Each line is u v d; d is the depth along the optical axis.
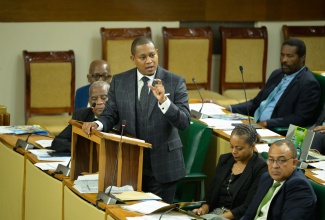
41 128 12.50
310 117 13.17
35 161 10.42
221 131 11.70
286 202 8.17
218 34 19.11
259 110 13.63
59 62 17.11
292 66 13.28
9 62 17.36
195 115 12.80
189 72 18.08
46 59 17.03
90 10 17.77
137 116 9.52
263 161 9.52
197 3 18.69
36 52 17.03
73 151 9.38
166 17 18.45
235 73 18.45
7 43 17.30
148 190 9.59
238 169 9.71
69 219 9.23
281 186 8.30
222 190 9.84
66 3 17.53
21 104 17.53
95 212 8.48
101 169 8.71
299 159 10.02
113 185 8.83
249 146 9.55
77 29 17.75
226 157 9.95
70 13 17.61
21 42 17.39
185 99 9.44
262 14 19.20
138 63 9.40
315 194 8.21
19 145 11.14
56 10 17.48
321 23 19.70
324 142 11.80
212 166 11.73
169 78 9.51
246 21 19.36
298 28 18.91
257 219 8.50
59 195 9.57
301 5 19.44
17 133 12.03
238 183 9.53
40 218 10.22
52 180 9.75
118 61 17.55
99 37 17.91
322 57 19.00
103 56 17.52
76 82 17.92
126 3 18.06
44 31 17.48
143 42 9.38
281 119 13.02
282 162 8.24
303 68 13.36
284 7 19.31
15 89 17.44
